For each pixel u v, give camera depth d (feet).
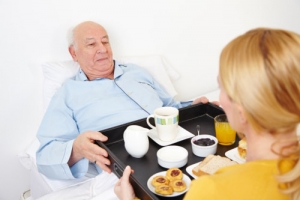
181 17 6.88
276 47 1.76
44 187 4.78
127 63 6.27
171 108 4.09
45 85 5.47
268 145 1.99
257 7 8.04
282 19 8.75
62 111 4.94
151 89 5.84
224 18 7.54
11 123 5.55
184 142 3.98
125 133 3.65
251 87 1.77
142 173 3.38
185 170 3.39
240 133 2.31
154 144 3.98
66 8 5.54
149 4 6.37
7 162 5.71
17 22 5.17
